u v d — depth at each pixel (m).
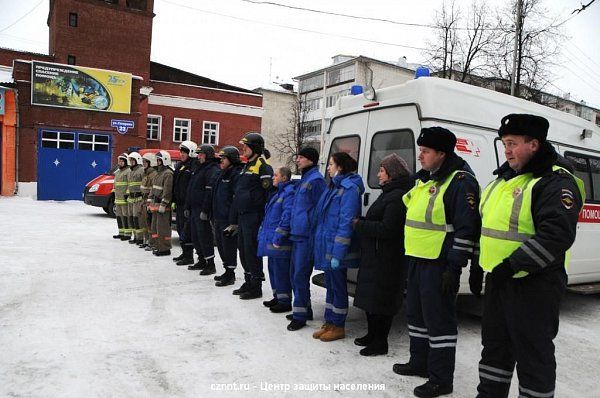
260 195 5.56
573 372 3.88
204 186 6.89
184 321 4.71
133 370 3.53
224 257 6.25
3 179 18.53
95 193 13.63
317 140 48.78
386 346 4.05
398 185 3.86
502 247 2.62
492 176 4.83
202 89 29.25
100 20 24.53
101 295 5.54
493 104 5.06
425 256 3.32
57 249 8.34
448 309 3.32
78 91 19.39
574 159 5.91
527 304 2.54
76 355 3.77
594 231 6.05
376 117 5.00
